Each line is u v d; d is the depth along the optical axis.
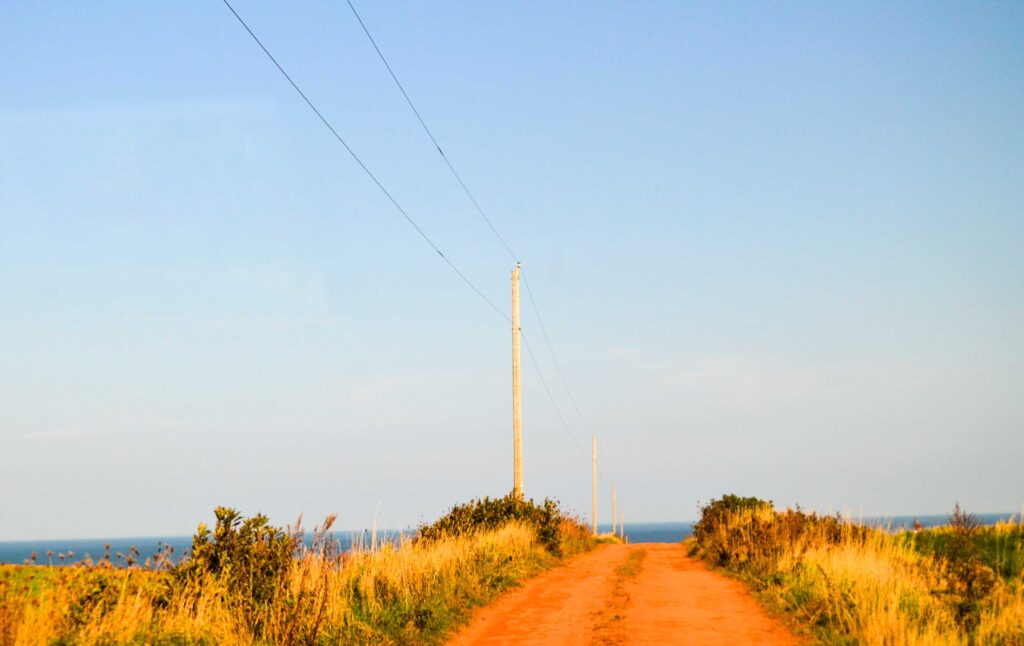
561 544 29.58
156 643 9.58
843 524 22.31
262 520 12.52
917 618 12.41
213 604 10.93
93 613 9.49
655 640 12.45
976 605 13.04
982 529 21.14
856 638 11.78
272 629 10.80
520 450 31.56
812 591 15.28
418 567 15.50
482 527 26.36
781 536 22.08
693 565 26.55
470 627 13.94
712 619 14.42
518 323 32.38
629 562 27.06
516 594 17.97
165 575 11.54
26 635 8.60
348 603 12.91
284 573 12.08
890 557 17.81
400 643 11.98
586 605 16.31
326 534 12.64
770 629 13.41
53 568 11.10
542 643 12.48
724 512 30.72
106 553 10.98
